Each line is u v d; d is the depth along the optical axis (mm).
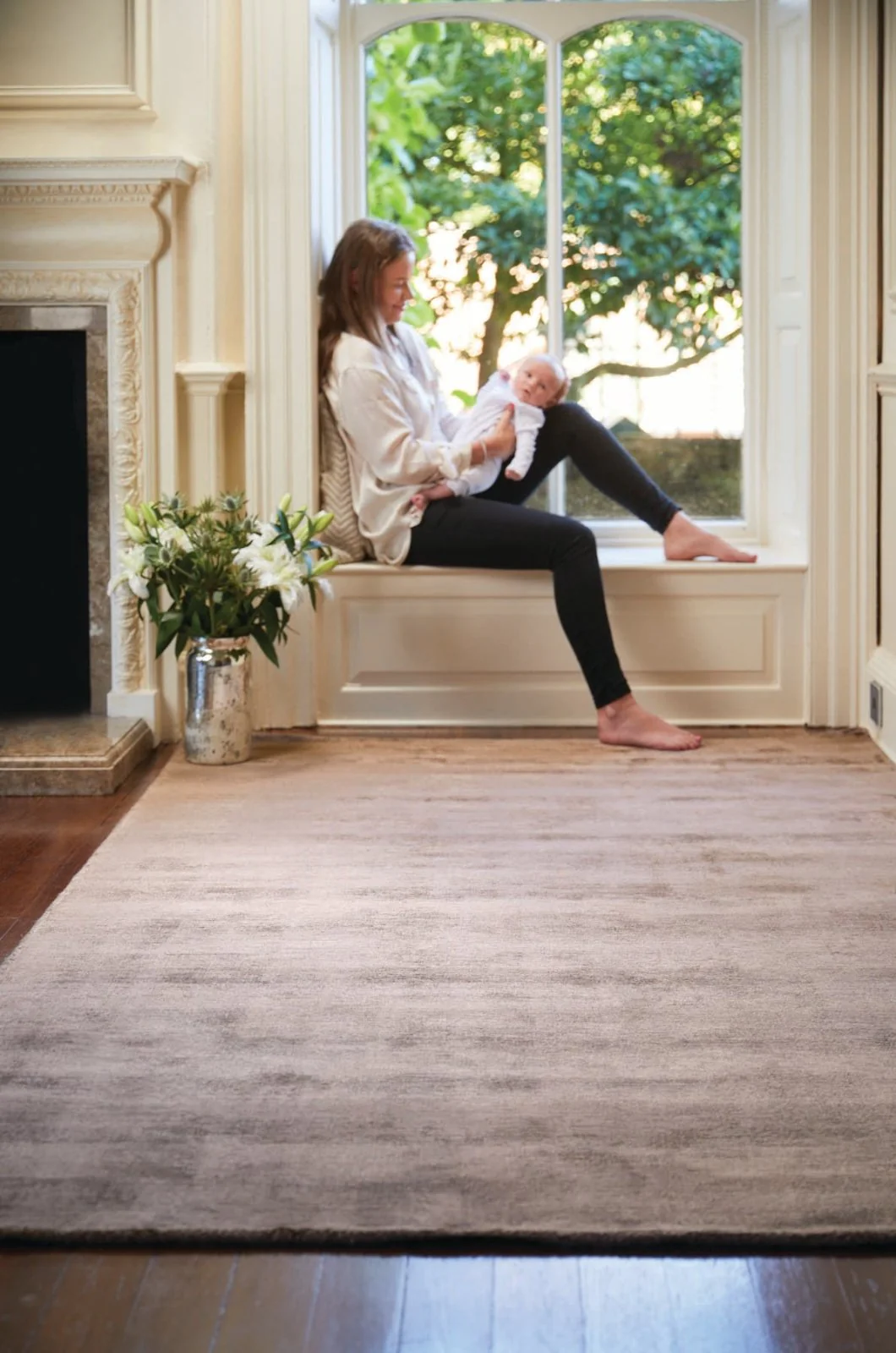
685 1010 2646
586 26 5094
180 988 2744
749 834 3625
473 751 4441
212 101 4488
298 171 4547
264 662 4719
